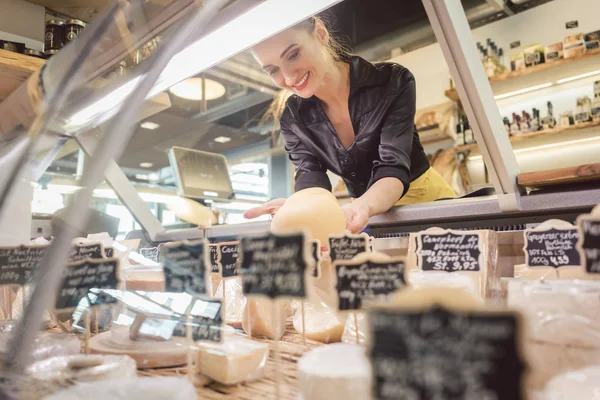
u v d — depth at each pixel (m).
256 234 0.68
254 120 3.58
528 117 3.18
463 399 0.35
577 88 3.01
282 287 0.65
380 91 1.87
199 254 0.75
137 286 0.88
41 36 2.02
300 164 2.14
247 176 2.91
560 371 0.56
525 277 0.95
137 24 0.95
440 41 1.20
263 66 1.91
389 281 0.66
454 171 3.37
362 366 0.55
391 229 1.57
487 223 1.37
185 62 1.30
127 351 0.73
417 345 0.37
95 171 0.80
